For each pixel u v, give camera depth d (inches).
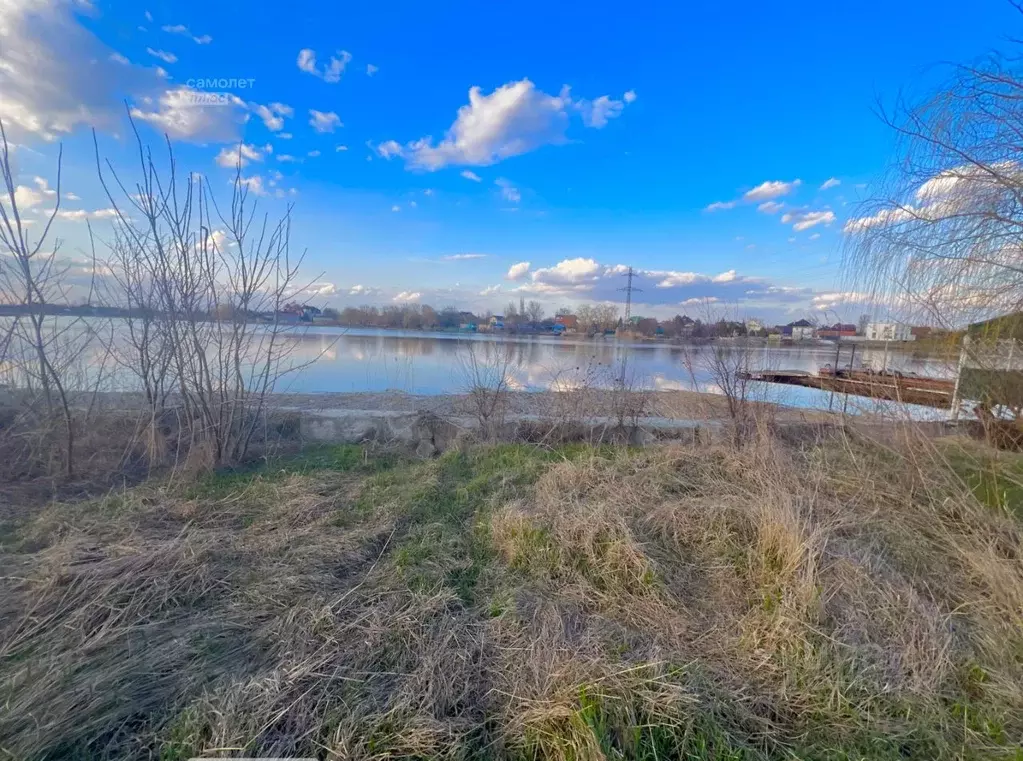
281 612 98.8
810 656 84.3
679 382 334.6
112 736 69.6
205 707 72.3
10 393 180.1
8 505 145.6
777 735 73.3
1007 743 71.8
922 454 155.3
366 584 109.6
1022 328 155.3
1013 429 164.4
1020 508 135.2
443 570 115.8
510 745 70.7
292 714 71.6
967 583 110.3
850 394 191.3
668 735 70.4
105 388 203.5
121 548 115.6
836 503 143.8
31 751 65.2
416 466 194.2
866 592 99.4
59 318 183.2
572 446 227.9
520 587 108.7
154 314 181.8
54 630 89.5
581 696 73.2
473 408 251.1
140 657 83.7
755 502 133.6
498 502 156.5
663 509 137.3
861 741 72.4
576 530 125.6
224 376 191.8
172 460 190.1
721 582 110.6
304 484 167.5
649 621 98.1
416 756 67.0
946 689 81.7
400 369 440.8
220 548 122.1
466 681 81.0
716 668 85.3
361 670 81.8
